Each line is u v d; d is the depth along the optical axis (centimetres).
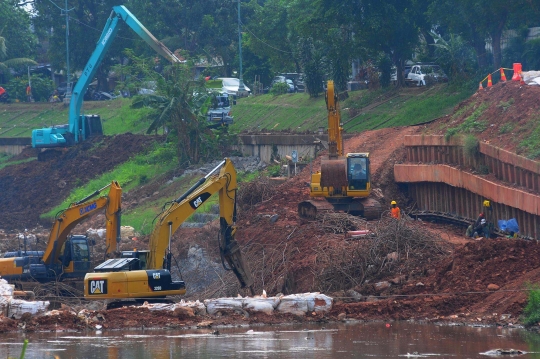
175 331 7769
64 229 11112
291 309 8362
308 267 9931
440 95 17925
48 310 8969
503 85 13912
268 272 10625
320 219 11956
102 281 8719
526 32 19250
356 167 12469
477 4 16762
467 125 13162
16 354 6638
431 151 13688
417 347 6675
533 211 10062
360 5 18850
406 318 8094
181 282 9031
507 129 12219
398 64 19888
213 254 12462
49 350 6812
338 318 8181
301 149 17925
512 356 6241
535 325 7294
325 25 19425
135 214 17838
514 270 8344
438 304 8175
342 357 6375
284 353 6575
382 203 13562
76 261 11394
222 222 9544
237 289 10444
